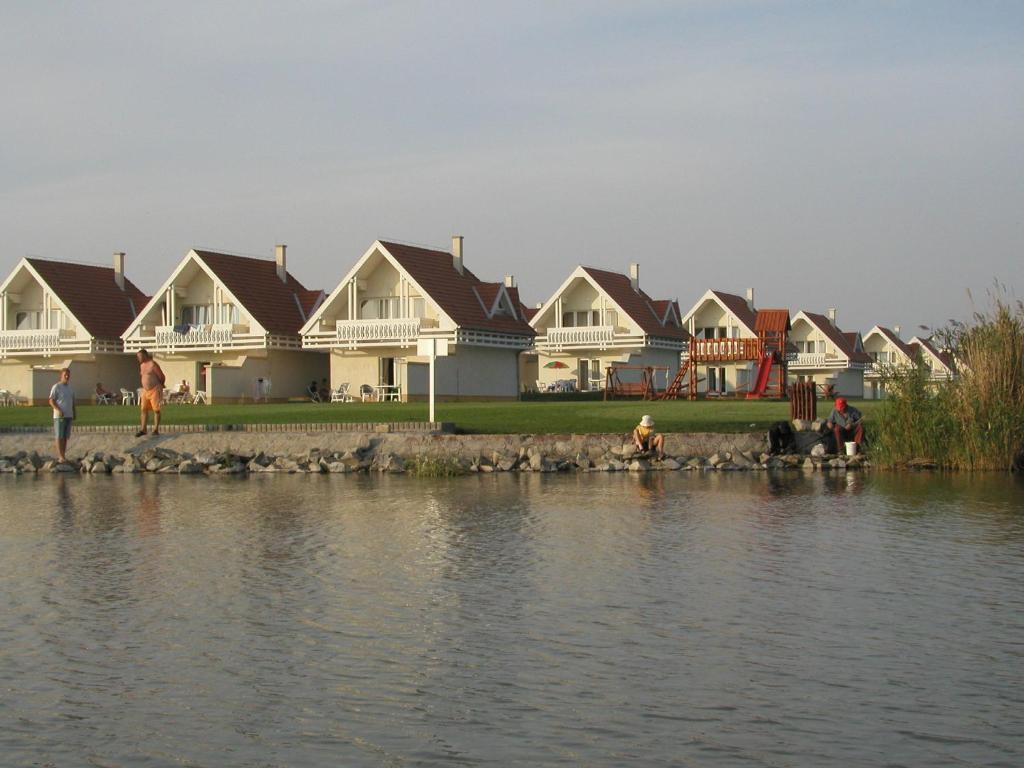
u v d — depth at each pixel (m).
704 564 16.84
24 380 66.56
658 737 9.70
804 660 11.78
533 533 20.06
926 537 19.20
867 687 10.92
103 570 16.81
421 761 9.27
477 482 30.22
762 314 58.19
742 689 10.90
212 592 15.19
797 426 35.41
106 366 64.25
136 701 10.79
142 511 24.08
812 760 9.18
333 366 60.12
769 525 20.78
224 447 36.44
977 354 32.34
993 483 28.14
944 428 32.22
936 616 13.54
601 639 12.65
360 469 34.22
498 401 59.25
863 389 97.44
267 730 10.00
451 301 58.34
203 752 9.55
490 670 11.57
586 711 10.35
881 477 30.16
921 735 9.68
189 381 62.88
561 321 70.38
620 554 17.77
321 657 12.09
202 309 62.75
